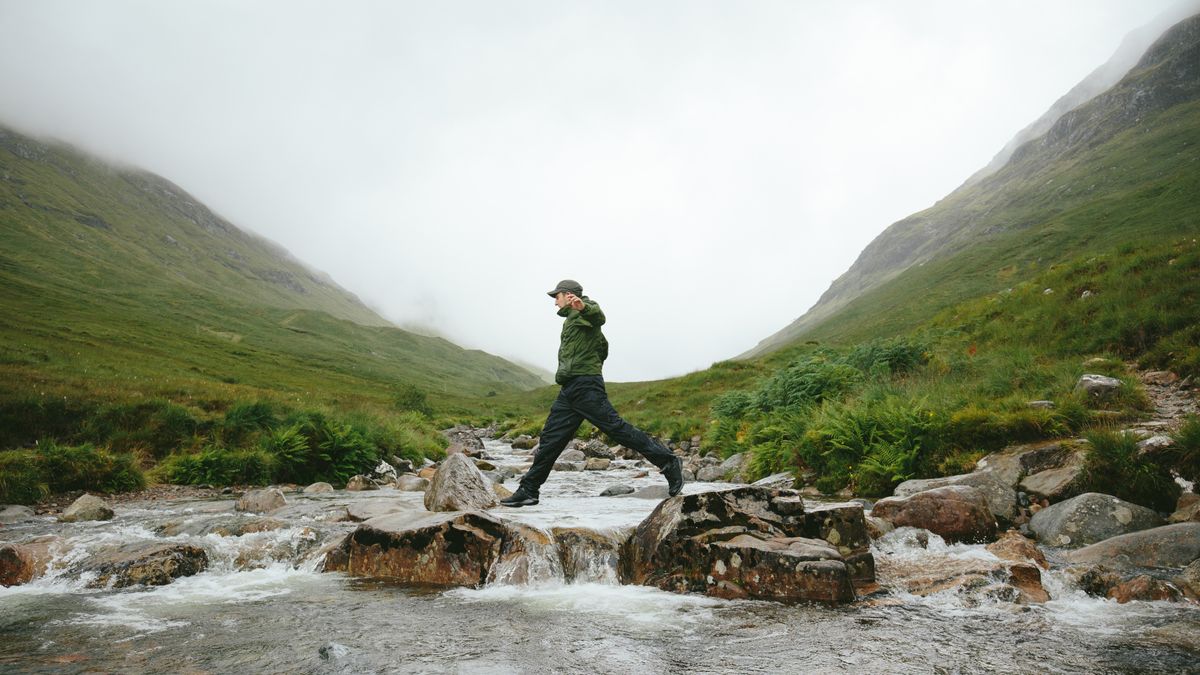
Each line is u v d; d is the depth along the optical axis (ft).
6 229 565.53
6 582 19.83
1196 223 186.39
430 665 12.91
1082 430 30.86
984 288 271.69
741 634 14.96
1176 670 12.37
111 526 28.43
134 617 16.42
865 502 32.91
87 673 12.35
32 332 187.73
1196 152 367.04
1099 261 68.59
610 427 24.22
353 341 655.35
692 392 124.16
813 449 39.86
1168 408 35.12
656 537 20.74
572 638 14.71
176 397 64.54
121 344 238.48
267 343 480.64
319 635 14.90
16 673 12.30
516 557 20.33
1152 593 17.01
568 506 32.99
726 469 51.52
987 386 42.37
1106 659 13.01
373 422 67.46
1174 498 24.21
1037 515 25.13
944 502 24.31
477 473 30.94
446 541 21.01
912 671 12.44
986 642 14.17
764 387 66.90
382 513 29.17
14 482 36.65
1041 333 58.85
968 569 18.93
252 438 54.49
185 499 40.06
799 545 19.29
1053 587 18.10
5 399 49.24
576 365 24.88
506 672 12.53
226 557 22.58
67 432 49.49
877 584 19.04
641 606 17.52
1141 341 48.93
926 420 35.40
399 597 18.53
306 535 24.77
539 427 134.41
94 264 575.38
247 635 14.90
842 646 13.99
